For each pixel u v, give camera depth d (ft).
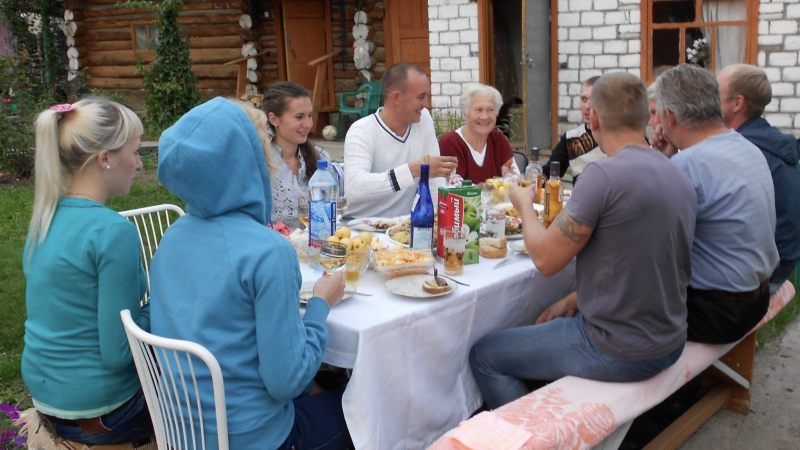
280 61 35.12
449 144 12.80
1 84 24.99
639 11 24.53
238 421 5.48
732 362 9.55
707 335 7.98
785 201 9.43
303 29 34.22
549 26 26.20
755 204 7.67
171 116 33.60
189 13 35.53
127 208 20.40
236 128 5.37
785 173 9.44
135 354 5.60
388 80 11.03
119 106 6.25
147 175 25.41
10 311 12.75
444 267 7.74
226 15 34.96
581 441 6.22
